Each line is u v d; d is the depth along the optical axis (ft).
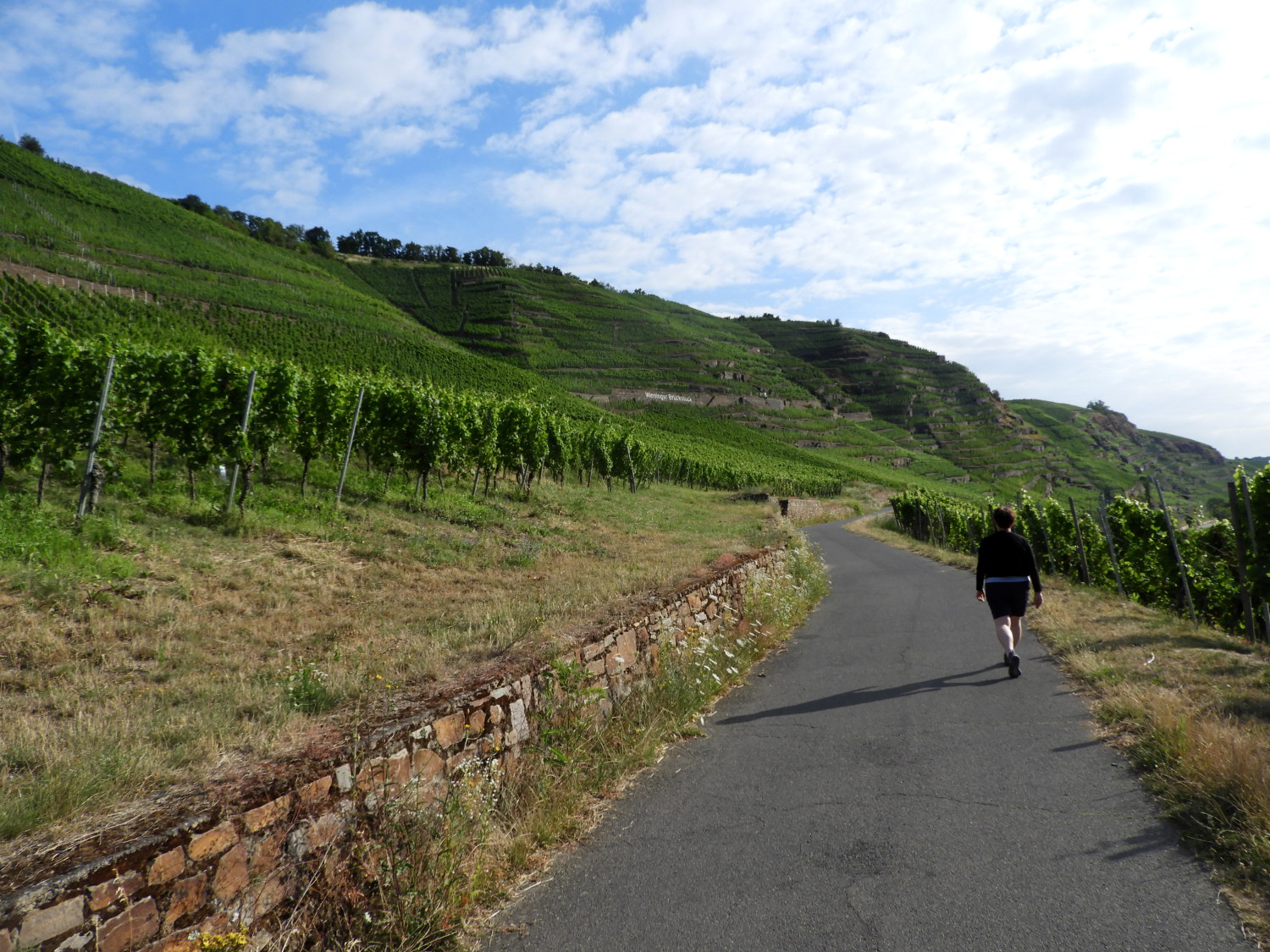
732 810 12.78
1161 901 8.75
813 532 109.29
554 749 14.02
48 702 12.90
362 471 57.36
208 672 15.21
